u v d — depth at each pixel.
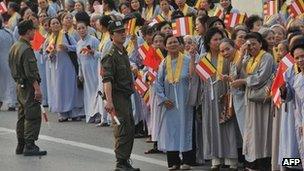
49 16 45.91
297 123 22.44
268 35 26.80
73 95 39.62
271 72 24.88
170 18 37.62
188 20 30.77
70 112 39.72
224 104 26.17
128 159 26.70
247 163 26.06
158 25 30.77
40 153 30.31
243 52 25.69
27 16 42.22
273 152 24.34
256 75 24.81
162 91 26.97
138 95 33.81
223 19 35.75
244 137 25.52
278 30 26.91
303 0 32.88
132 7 42.16
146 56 28.78
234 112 26.03
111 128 36.69
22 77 29.61
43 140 33.75
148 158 29.48
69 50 39.41
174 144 26.86
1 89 44.50
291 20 32.00
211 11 39.44
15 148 32.06
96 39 38.09
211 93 26.22
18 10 46.97
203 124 26.50
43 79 43.69
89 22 38.81
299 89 22.08
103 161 29.00
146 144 32.34
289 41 24.53
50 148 31.86
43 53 41.03
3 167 28.30
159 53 28.39
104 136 34.47
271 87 24.17
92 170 27.42
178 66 26.91
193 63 26.75
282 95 22.83
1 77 44.28
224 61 26.31
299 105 22.31
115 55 26.00
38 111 30.08
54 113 42.25
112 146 32.00
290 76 22.59
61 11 44.78
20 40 29.83
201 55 27.61
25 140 30.19
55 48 39.34
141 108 33.88
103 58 25.97
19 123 30.48
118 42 26.23
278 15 35.00
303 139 22.23
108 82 25.77
